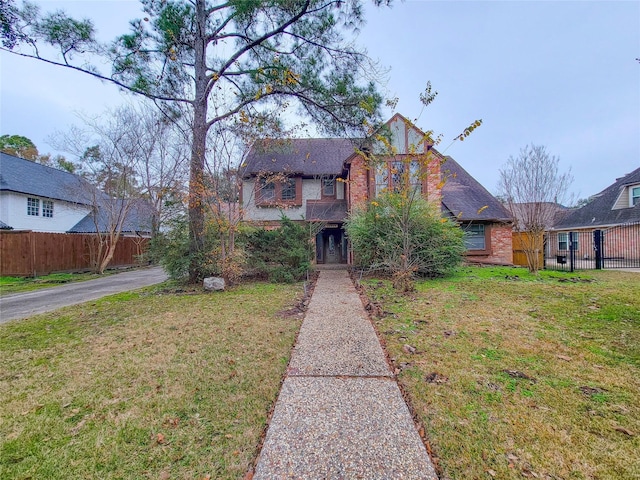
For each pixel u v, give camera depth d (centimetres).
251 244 1092
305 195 1664
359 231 1120
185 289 953
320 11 978
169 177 1589
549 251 2347
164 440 256
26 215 1928
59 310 719
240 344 467
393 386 330
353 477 208
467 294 769
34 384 354
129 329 559
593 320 534
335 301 743
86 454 242
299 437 251
